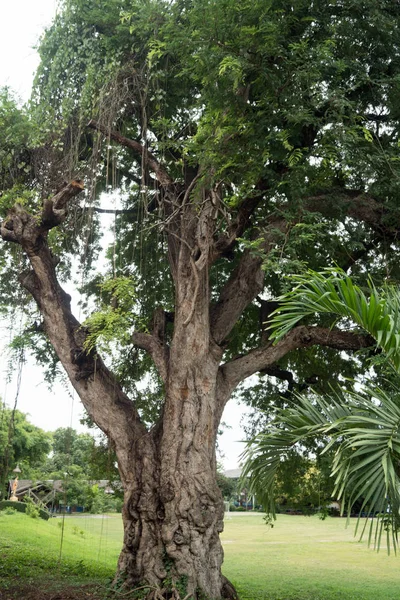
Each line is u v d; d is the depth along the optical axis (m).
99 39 13.73
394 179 11.63
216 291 16.97
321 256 14.98
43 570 15.23
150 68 13.02
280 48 11.16
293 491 16.11
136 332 13.77
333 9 12.54
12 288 15.40
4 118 13.69
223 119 11.53
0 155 13.69
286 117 11.16
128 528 12.05
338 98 11.30
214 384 12.72
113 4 13.57
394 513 4.94
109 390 13.16
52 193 13.74
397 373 5.86
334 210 13.09
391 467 5.00
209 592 11.21
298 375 17.50
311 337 13.45
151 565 11.49
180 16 12.56
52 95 13.96
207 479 11.95
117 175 16.08
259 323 16.45
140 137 15.09
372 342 12.78
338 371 16.84
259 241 11.09
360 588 17.55
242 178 11.98
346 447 5.17
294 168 11.56
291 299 6.11
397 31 12.47
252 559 25.97
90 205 13.26
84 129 14.03
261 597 13.64
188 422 12.19
